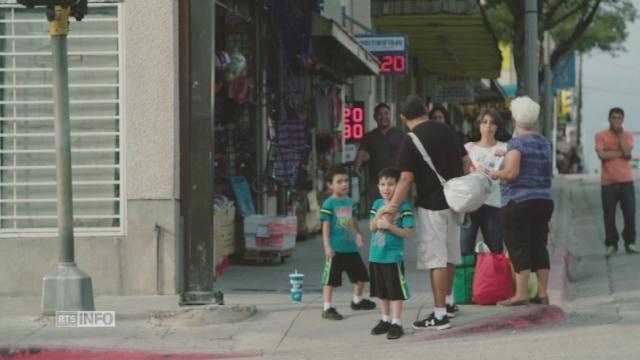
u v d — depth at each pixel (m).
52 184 11.22
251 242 13.80
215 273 12.60
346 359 8.26
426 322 9.35
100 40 11.12
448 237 9.44
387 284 9.08
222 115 14.34
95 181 11.15
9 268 11.11
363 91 23.06
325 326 9.61
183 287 10.12
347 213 9.96
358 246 9.93
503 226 10.23
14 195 11.23
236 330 9.44
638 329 9.30
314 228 17.59
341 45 16.20
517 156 9.98
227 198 13.89
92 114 11.16
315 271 13.38
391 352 8.51
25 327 9.52
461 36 24.47
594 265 14.63
